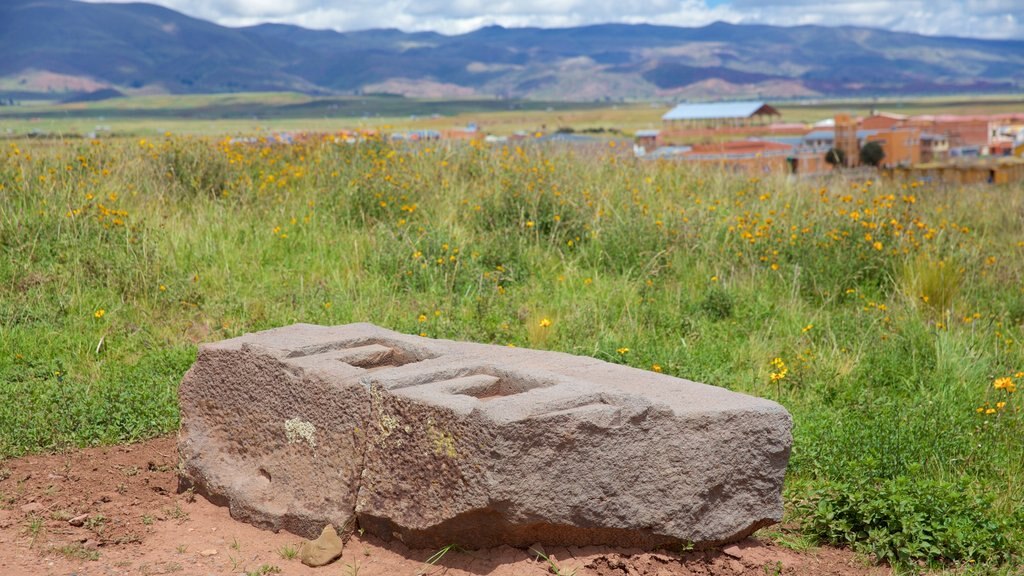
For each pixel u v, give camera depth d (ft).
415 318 26.78
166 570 13.14
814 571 13.52
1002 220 44.68
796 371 22.97
